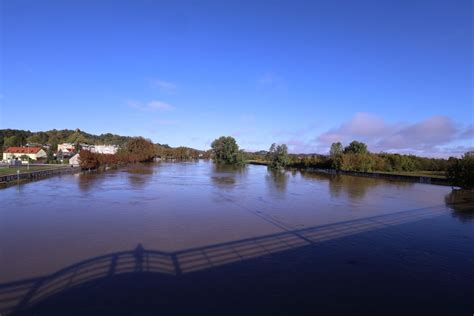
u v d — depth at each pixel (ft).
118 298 23.66
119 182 125.08
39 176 140.77
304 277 28.55
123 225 49.37
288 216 59.88
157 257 33.76
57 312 21.56
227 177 165.99
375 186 129.18
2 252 35.14
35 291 24.90
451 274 30.17
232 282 27.02
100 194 87.61
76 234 43.45
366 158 222.28
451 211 69.87
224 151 363.35
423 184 142.10
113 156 270.46
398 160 239.09
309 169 282.36
